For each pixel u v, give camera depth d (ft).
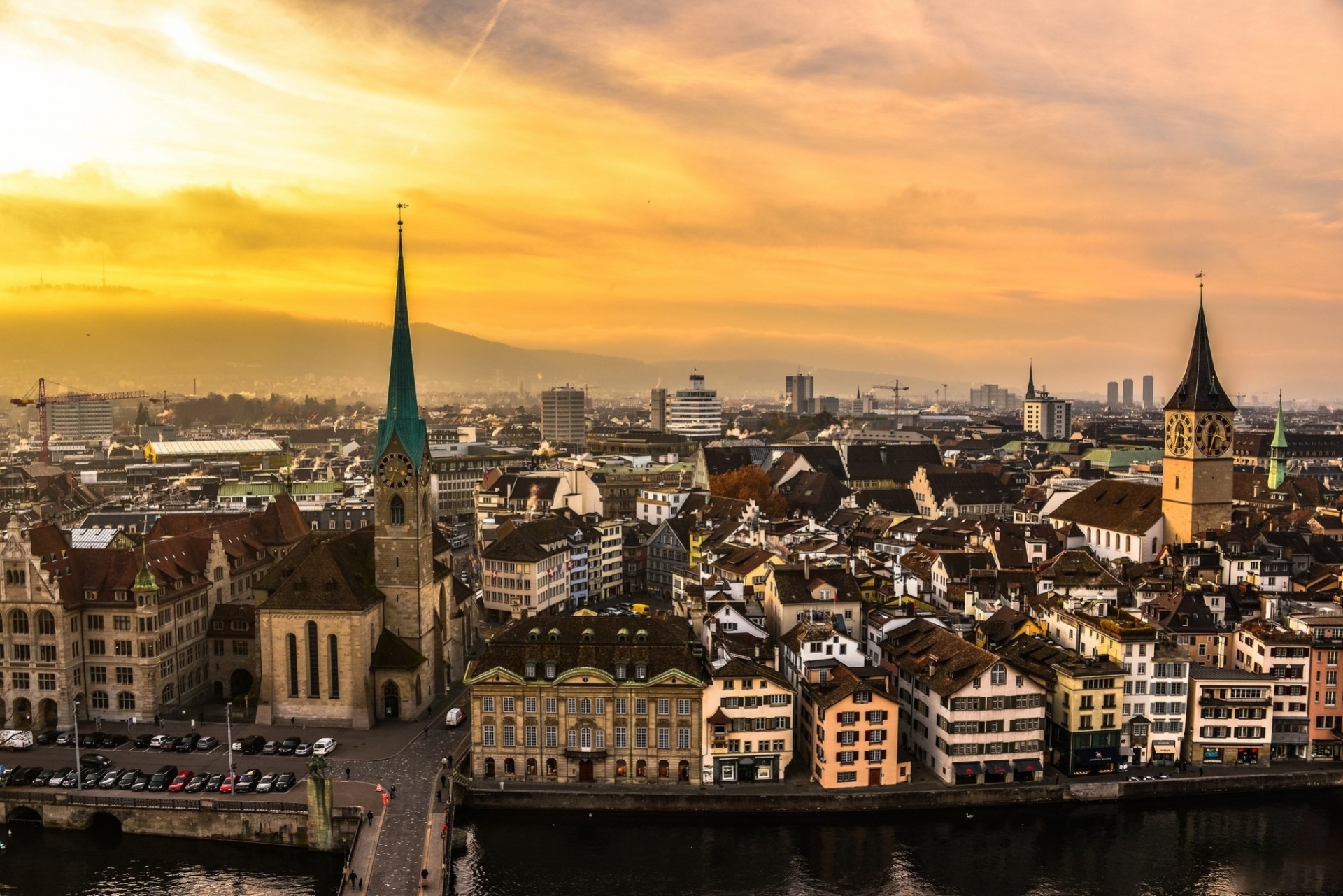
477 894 423.64
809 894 426.92
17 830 482.28
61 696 557.33
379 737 554.46
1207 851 466.70
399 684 580.30
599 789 496.64
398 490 591.37
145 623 567.18
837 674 521.24
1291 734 542.16
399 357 592.19
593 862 449.89
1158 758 533.55
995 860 455.63
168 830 472.85
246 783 485.56
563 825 480.23
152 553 601.62
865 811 490.08
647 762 506.48
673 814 488.44
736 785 503.20
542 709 507.30
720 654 535.19
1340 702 542.57
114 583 572.10
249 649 632.38
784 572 621.72
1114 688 520.01
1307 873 448.65
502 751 510.58
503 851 457.68
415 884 402.93
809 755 522.88
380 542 596.70
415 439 592.60
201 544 655.35
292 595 567.59
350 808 463.01
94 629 572.92
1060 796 502.79
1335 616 571.69
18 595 556.10
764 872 443.73
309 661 569.64
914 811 492.95
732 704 506.89
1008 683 504.02
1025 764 506.07
